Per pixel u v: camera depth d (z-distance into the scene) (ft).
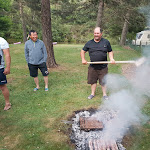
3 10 65.36
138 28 66.59
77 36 105.70
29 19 76.84
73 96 13.89
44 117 10.76
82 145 8.29
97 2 41.01
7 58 10.28
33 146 8.23
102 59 12.06
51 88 15.74
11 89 15.58
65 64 26.22
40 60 14.17
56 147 8.16
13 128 9.62
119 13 41.70
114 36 76.54
